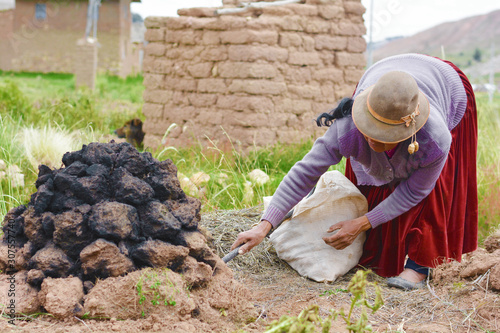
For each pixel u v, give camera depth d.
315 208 3.73
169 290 2.72
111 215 2.81
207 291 2.95
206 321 2.78
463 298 3.12
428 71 3.52
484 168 6.77
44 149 6.31
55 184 2.96
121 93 20.14
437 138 3.09
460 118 3.61
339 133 3.26
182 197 3.18
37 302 2.70
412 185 3.35
